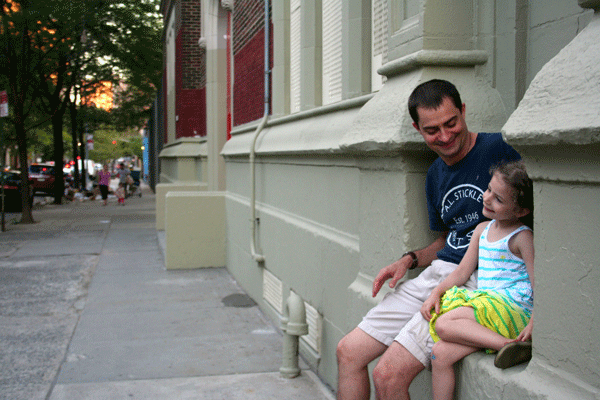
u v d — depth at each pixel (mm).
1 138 14969
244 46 8117
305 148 4742
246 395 4211
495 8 2873
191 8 14602
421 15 2928
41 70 20266
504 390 1965
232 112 9172
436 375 2207
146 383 4445
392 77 3326
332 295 4359
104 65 24422
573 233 1793
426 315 2320
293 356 4586
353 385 2734
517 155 2354
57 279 8531
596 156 1669
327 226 4574
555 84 1882
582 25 2408
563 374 1829
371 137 3057
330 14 4949
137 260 10141
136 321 6250
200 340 5559
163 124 22109
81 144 37562
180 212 9312
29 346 5395
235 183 8648
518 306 2105
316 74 5207
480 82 2939
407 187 2980
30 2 15828
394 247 3098
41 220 17719
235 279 8406
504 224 2188
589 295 1740
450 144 2365
